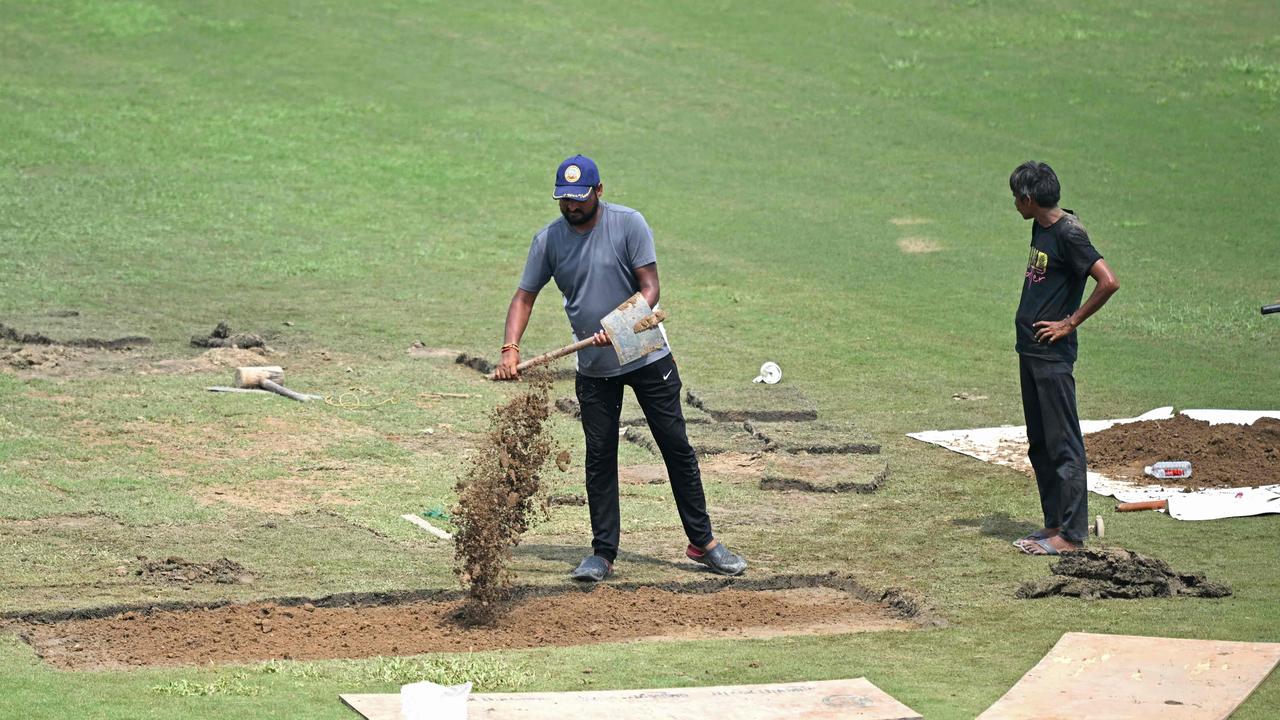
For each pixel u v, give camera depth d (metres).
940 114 105.56
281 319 64.25
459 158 97.81
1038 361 34.50
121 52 120.12
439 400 50.72
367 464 42.38
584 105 109.75
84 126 101.94
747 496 39.84
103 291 68.38
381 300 68.38
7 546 33.44
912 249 78.88
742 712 23.42
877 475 41.16
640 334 31.39
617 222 32.19
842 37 124.06
